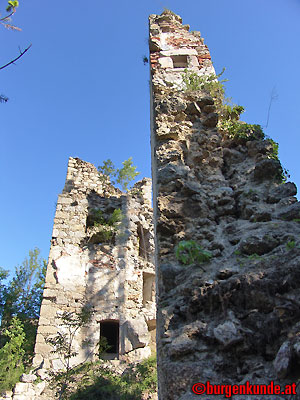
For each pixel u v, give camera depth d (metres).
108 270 11.62
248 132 4.86
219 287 2.68
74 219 12.52
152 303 11.95
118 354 9.98
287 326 2.27
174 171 4.08
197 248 3.14
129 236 12.66
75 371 7.62
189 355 2.44
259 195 3.74
